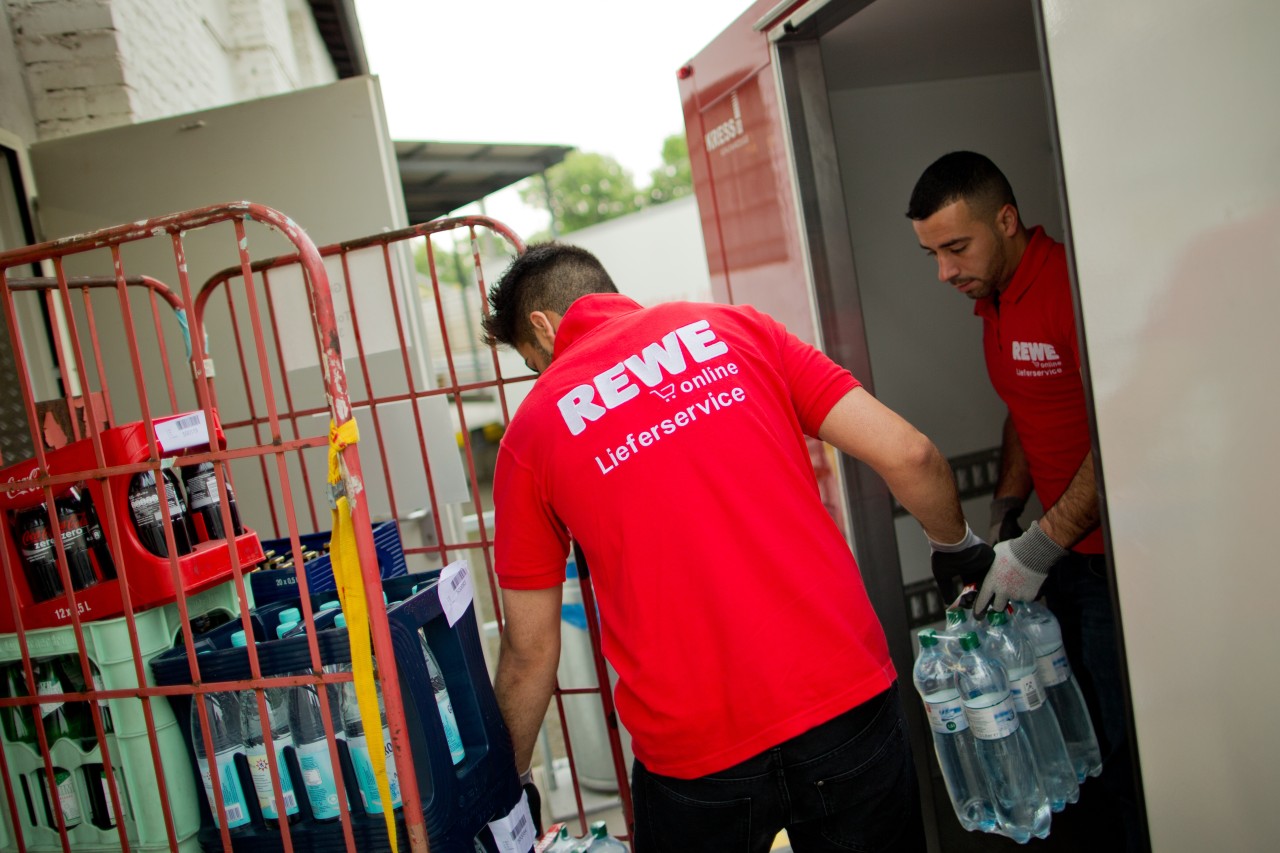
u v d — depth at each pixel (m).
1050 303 2.07
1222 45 1.14
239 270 2.06
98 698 1.48
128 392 2.97
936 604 2.87
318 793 1.47
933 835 2.37
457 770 1.50
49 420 1.86
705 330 1.45
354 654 1.30
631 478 1.33
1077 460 2.16
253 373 2.95
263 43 5.41
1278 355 1.15
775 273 2.46
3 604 1.56
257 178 2.95
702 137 2.74
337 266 2.24
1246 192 1.15
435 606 1.48
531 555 1.45
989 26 2.31
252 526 2.96
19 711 1.67
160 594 1.52
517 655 1.53
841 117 2.67
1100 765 2.10
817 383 1.49
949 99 2.78
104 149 2.93
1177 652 1.36
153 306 1.88
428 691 1.42
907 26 2.22
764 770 1.31
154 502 1.59
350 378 2.89
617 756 1.87
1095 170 1.35
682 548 1.32
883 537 2.38
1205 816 1.36
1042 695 1.88
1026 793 1.90
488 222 1.95
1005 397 2.30
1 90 2.95
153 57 3.62
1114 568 1.44
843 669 1.32
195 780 1.56
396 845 1.33
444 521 2.98
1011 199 2.12
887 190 2.73
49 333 2.88
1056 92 1.39
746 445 1.37
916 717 2.39
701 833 1.36
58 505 1.57
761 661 1.30
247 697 1.52
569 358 1.43
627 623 1.35
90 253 2.94
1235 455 1.22
